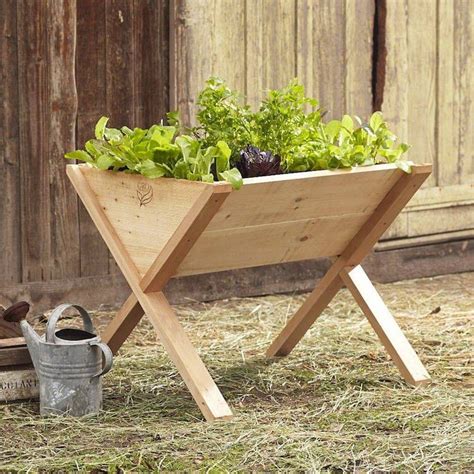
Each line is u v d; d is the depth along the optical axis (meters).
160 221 7.04
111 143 7.22
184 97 9.80
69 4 9.46
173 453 6.52
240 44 9.98
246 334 9.09
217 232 7.07
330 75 10.47
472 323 9.45
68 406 7.10
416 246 11.10
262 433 6.82
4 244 9.53
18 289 9.55
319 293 8.08
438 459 6.46
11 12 9.33
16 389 7.36
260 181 6.89
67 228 9.73
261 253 7.46
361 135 7.65
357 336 8.98
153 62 9.84
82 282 9.77
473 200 11.23
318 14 10.34
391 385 7.79
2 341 7.38
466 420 7.07
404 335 8.73
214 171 7.24
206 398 7.04
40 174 9.58
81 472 6.30
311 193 7.20
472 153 11.23
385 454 6.54
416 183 7.57
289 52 10.23
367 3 10.57
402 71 10.79
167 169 6.95
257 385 7.80
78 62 9.62
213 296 10.22
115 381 7.83
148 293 7.25
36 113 9.51
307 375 7.99
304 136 7.59
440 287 10.80
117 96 9.78
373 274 10.88
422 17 10.85
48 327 7.12
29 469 6.30
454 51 11.07
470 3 11.10
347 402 7.43
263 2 10.04
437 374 8.05
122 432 6.86
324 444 6.68
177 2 9.69
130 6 9.73
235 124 7.48
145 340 8.93
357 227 7.76
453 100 11.11
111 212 7.37
